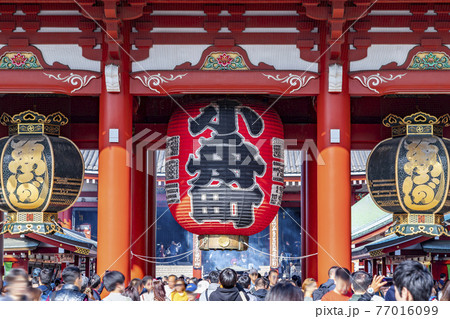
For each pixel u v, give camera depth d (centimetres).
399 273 608
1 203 1483
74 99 1805
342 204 1345
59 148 1500
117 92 1364
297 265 4903
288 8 1377
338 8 1253
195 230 1401
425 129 1530
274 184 1409
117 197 1352
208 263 5038
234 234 1395
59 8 1372
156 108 1806
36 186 1470
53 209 1498
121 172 1356
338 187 1347
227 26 1379
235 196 1367
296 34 1380
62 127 1797
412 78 1357
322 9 1295
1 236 1909
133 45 1385
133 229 1878
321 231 1348
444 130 1798
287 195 4412
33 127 1519
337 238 1338
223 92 1368
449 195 1480
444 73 1360
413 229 1491
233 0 1303
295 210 5016
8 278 763
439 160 1483
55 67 1373
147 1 1298
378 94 1370
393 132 1565
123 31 1359
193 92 1367
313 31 1382
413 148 1497
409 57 1372
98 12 1298
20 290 761
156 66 1380
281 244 5009
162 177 3934
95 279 1154
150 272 1969
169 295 1498
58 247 2344
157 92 1371
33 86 1359
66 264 2797
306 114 1823
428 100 1606
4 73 1359
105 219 1352
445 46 1370
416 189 1480
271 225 4481
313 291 1106
